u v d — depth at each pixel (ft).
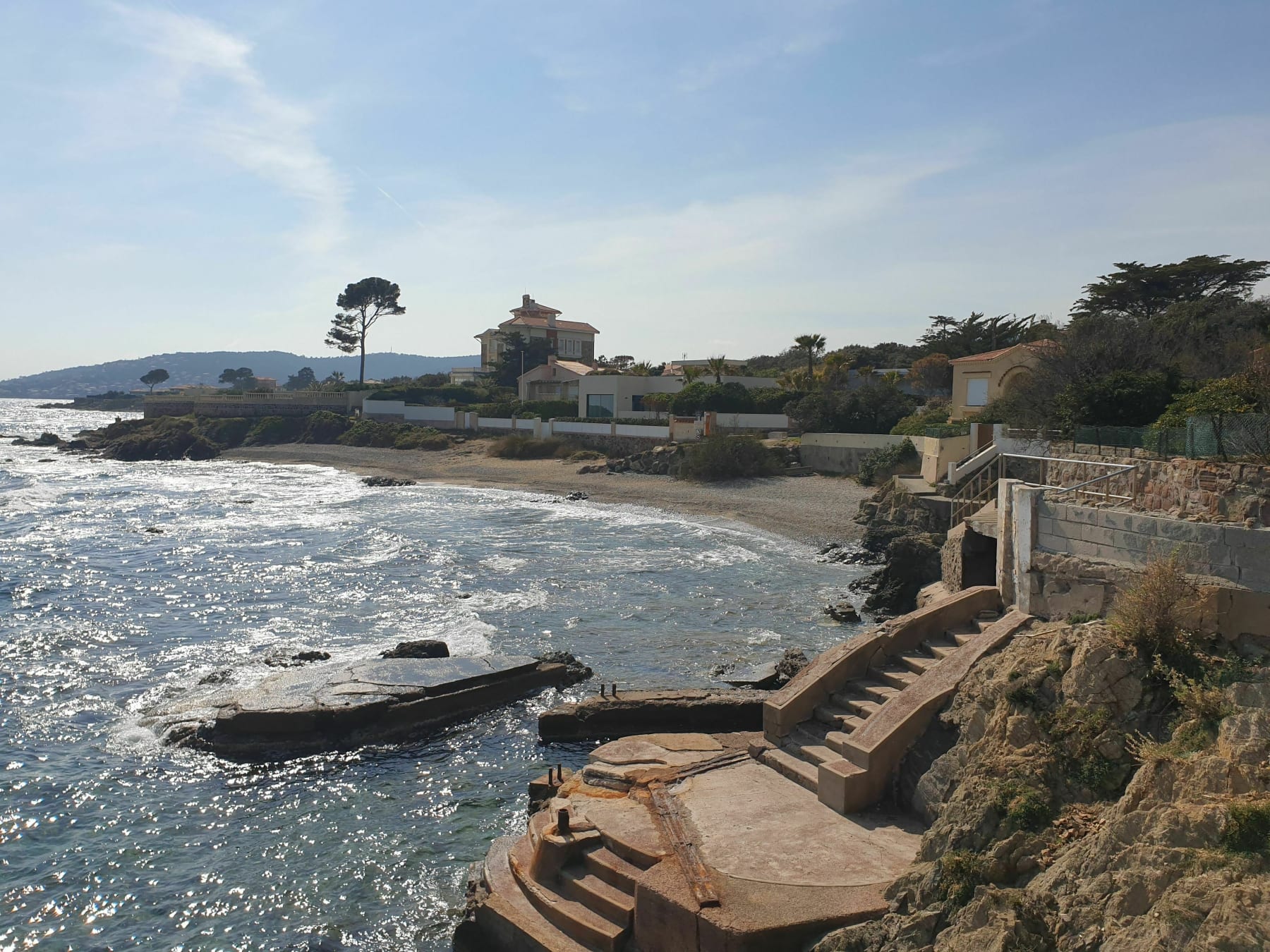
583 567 112.78
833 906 29.22
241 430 338.95
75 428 517.14
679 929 29.37
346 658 75.56
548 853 35.40
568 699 65.72
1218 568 33.14
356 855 45.78
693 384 230.89
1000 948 23.17
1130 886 22.84
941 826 30.58
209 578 109.70
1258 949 19.26
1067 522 40.34
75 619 90.38
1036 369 113.91
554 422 248.73
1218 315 122.11
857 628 84.12
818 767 39.11
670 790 39.63
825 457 177.68
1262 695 28.45
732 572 109.29
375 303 393.70
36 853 46.37
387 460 265.95
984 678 37.52
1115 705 31.58
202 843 47.26
